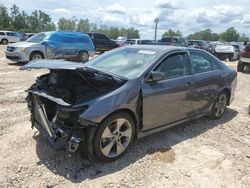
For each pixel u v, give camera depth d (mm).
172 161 4102
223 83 5871
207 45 27844
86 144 3604
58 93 3811
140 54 4742
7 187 3291
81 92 3764
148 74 4250
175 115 4762
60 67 3752
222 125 5766
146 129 4309
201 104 5359
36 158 3916
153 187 3469
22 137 4551
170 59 4699
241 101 8062
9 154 3998
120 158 4035
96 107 3566
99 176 3596
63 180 3471
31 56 13484
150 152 4301
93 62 4992
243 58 15258
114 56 4980
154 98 4250
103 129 3672
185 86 4797
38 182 3406
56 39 14438
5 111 5801
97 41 23766
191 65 5098
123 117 3896
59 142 3729
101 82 3939
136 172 3744
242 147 4777
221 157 4344
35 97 4086
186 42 25109
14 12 88875
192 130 5359
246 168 4062
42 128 4156
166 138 4883
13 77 9680
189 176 3750
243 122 6055
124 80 4027
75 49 15133
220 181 3697
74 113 3562
